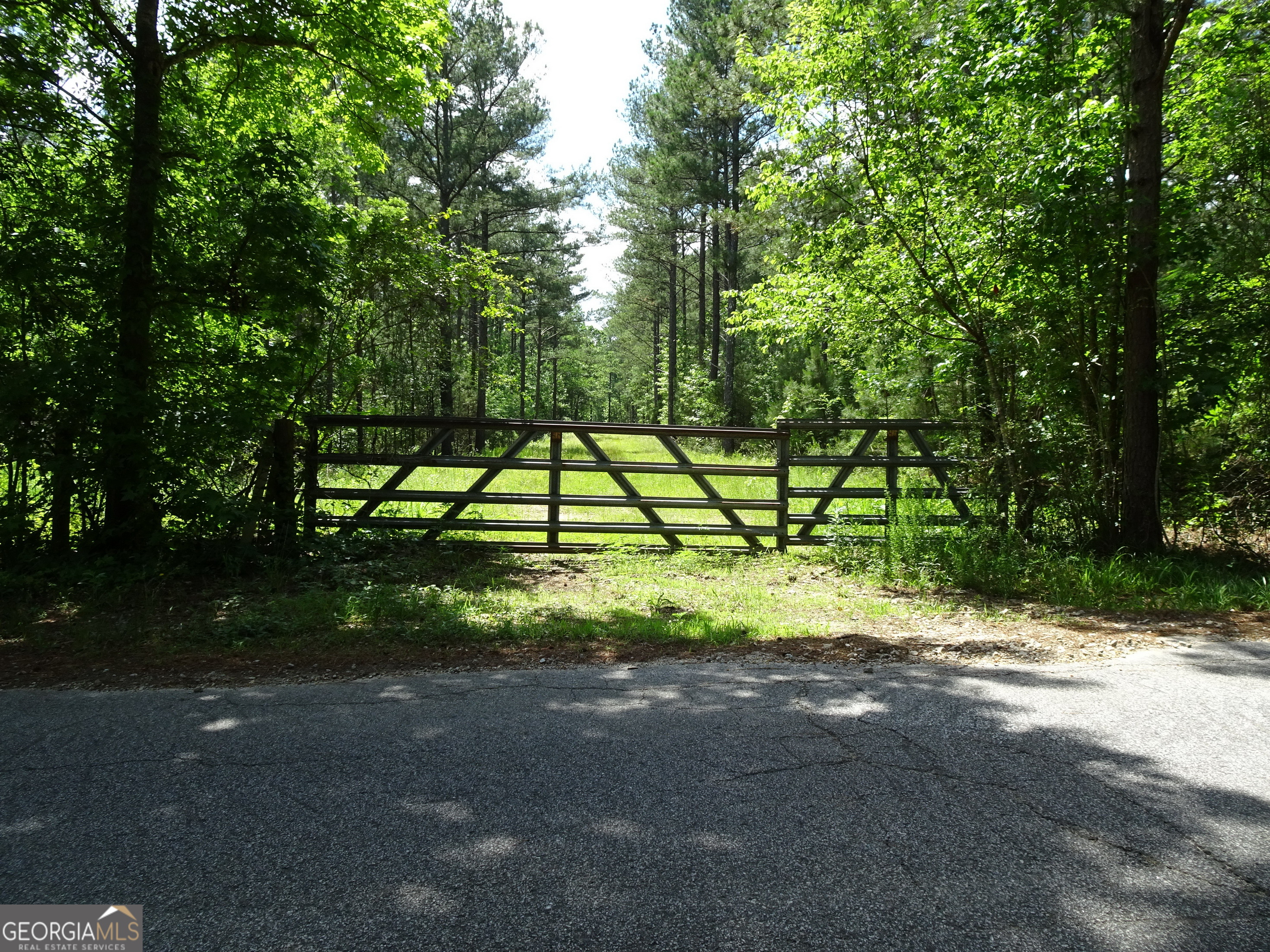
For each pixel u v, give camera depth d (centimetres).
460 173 2914
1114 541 831
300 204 782
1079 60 863
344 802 294
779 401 2678
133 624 565
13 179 763
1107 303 847
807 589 755
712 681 440
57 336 763
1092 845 265
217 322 852
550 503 910
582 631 557
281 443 848
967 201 859
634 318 5878
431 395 1275
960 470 929
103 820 281
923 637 556
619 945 212
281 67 939
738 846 262
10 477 720
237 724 374
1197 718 382
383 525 891
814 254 973
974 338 888
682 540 1052
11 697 416
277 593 688
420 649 516
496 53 2806
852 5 847
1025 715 385
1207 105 868
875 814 285
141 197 742
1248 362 831
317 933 217
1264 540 881
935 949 211
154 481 718
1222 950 211
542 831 272
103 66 802
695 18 3023
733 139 3069
